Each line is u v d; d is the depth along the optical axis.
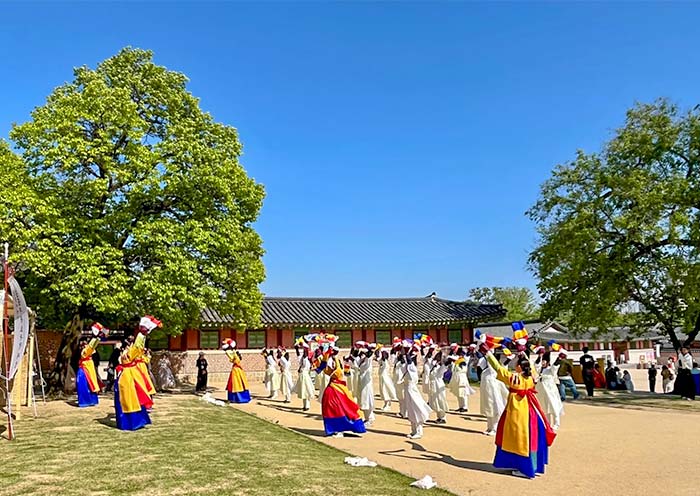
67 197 17.11
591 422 14.22
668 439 11.63
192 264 17.59
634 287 23.83
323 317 29.58
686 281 21.05
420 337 18.41
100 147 17.06
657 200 21.39
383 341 31.30
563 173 24.70
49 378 18.69
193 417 13.80
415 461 9.47
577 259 22.94
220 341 27.33
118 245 17.89
